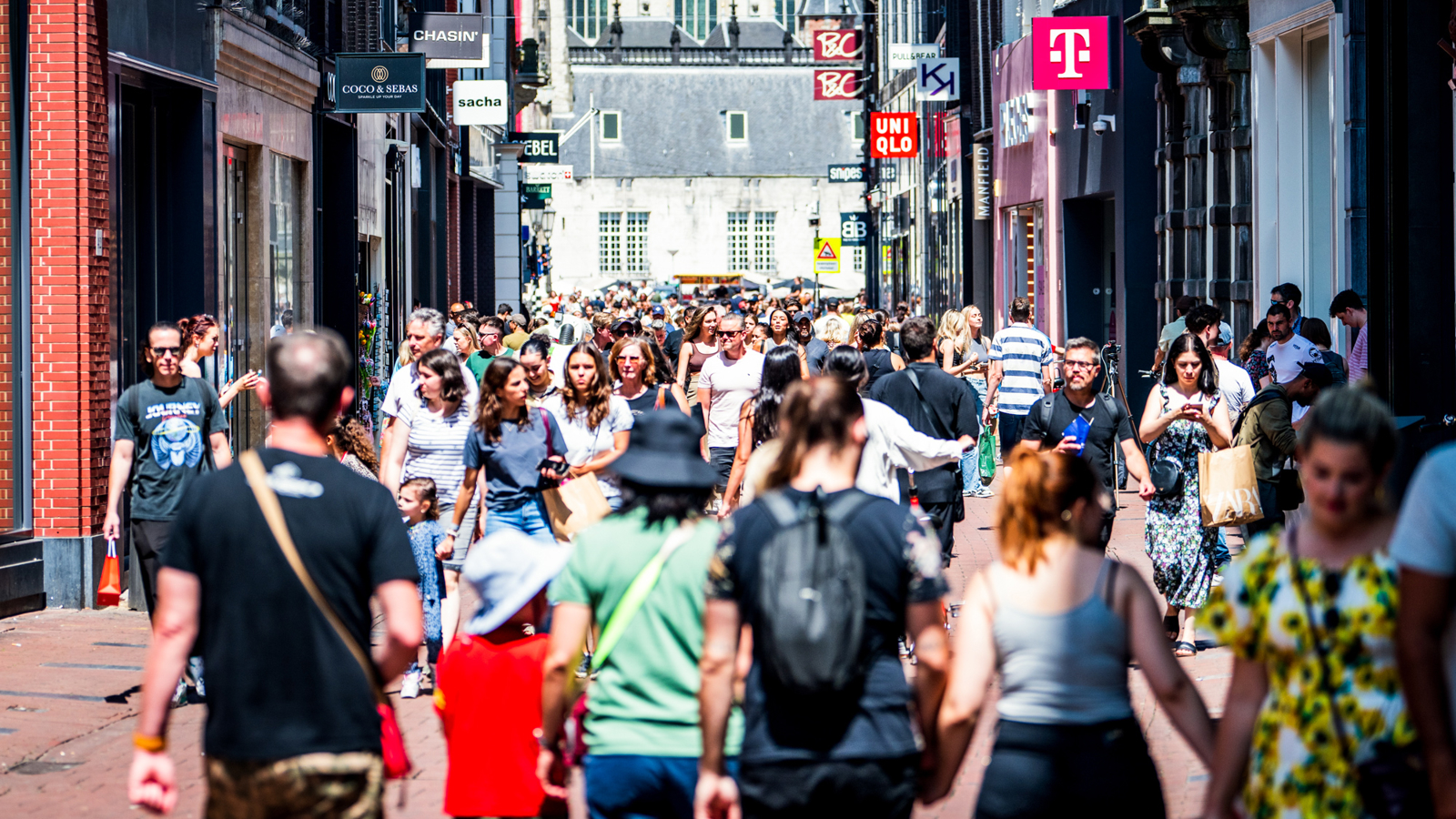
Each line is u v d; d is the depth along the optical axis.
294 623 12.31
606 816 14.31
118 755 23.98
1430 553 11.03
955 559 42.31
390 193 81.00
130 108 42.22
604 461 29.08
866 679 13.02
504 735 16.22
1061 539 13.25
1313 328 40.19
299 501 12.48
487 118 87.25
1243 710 12.28
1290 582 11.84
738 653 15.20
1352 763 11.57
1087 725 12.88
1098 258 78.25
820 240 156.38
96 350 37.00
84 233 36.53
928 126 129.62
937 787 13.44
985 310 103.75
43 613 35.66
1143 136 68.12
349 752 12.34
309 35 61.22
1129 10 68.00
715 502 41.50
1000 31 93.81
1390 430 11.62
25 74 36.28
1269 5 50.59
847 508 13.25
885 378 32.47
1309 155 50.69
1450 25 33.38
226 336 50.62
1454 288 35.59
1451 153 35.38
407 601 12.67
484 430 27.19
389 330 79.88
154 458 27.03
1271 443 31.48
